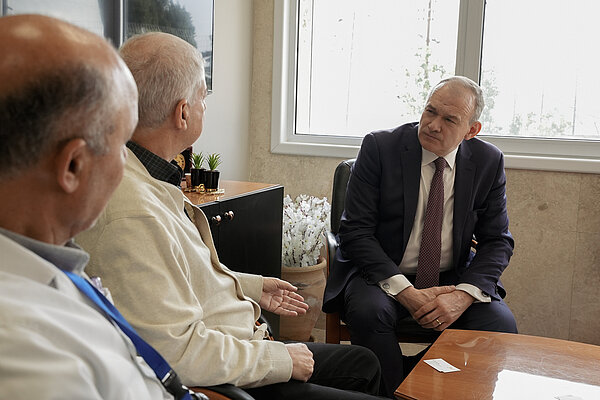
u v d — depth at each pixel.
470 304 2.31
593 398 1.52
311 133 3.67
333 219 2.78
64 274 0.81
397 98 3.50
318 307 3.19
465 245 2.51
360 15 3.50
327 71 3.60
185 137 1.51
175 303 1.31
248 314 1.64
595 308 3.11
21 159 0.73
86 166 0.77
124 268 1.28
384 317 2.25
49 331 0.70
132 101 0.82
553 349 1.85
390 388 2.22
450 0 3.31
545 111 3.23
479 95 2.39
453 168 2.49
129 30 2.52
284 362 1.47
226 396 1.31
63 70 0.72
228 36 3.29
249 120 3.61
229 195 2.43
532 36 3.20
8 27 0.71
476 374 1.66
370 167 2.49
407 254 2.49
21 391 0.64
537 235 3.17
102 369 0.74
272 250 2.82
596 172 3.02
